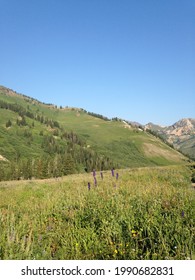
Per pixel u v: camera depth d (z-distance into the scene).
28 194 14.91
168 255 5.30
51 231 7.24
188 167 37.69
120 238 6.10
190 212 7.00
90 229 6.93
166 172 25.42
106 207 8.23
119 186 12.77
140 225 6.62
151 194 9.77
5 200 13.19
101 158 188.38
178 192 9.72
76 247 5.95
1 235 5.96
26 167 116.94
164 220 6.64
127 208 7.86
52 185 19.70
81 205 9.00
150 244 5.87
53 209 9.41
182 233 5.90
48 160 129.25
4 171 117.31
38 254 5.60
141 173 24.19
